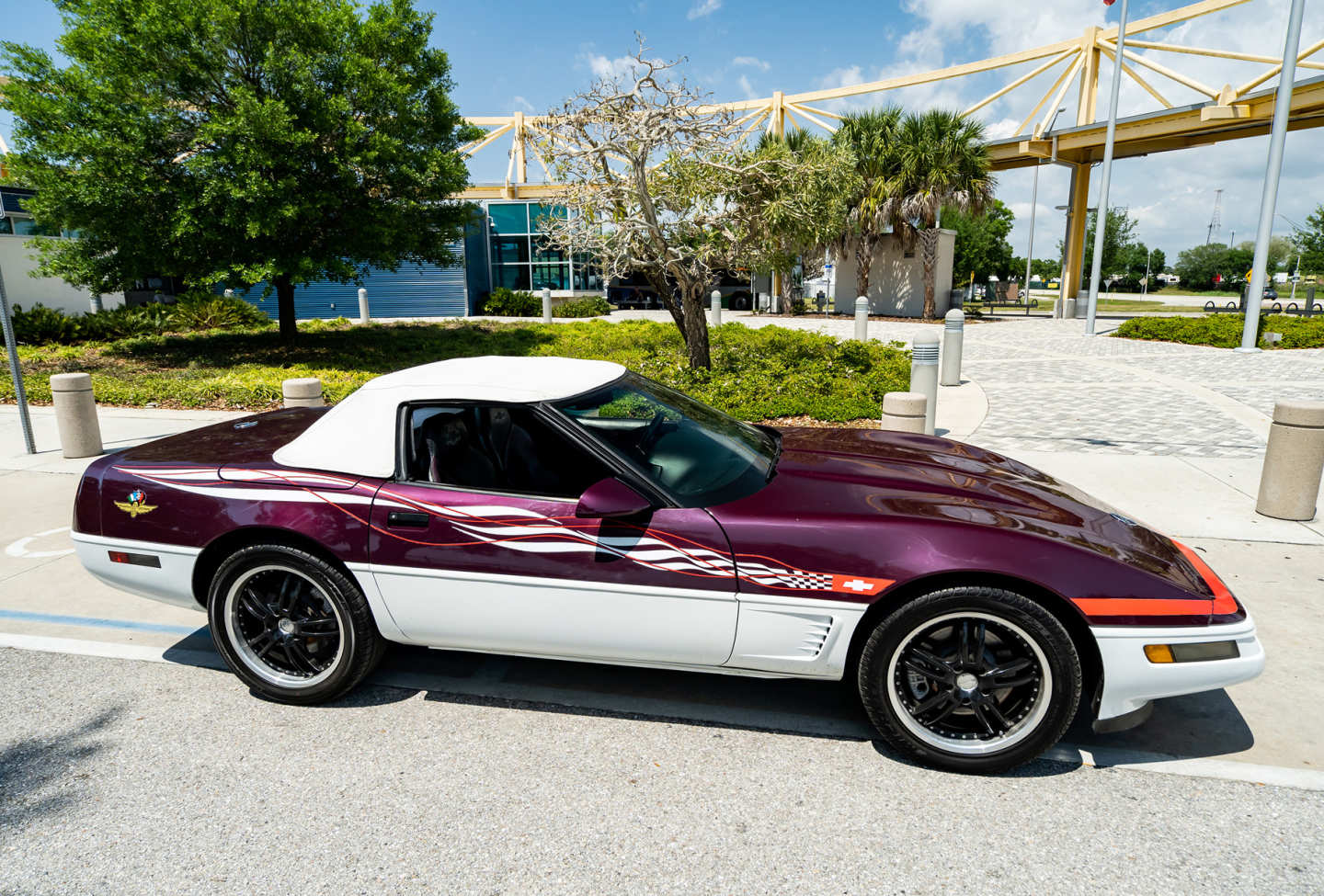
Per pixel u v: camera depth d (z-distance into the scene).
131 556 3.49
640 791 2.81
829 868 2.41
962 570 2.73
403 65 15.57
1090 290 20.81
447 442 3.30
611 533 3.01
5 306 7.86
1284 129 14.73
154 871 2.44
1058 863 2.42
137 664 3.83
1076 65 33.94
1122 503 6.02
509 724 3.27
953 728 2.91
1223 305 42.81
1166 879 2.34
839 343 16.69
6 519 6.06
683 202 12.03
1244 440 8.09
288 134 12.98
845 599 2.84
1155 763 2.94
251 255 14.17
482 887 2.35
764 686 3.57
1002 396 11.20
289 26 13.81
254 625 3.47
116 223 13.35
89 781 2.90
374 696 3.52
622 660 3.17
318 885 2.37
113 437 8.84
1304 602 4.27
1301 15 14.18
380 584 3.23
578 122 10.71
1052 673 2.73
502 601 3.14
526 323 25.72
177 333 20.75
